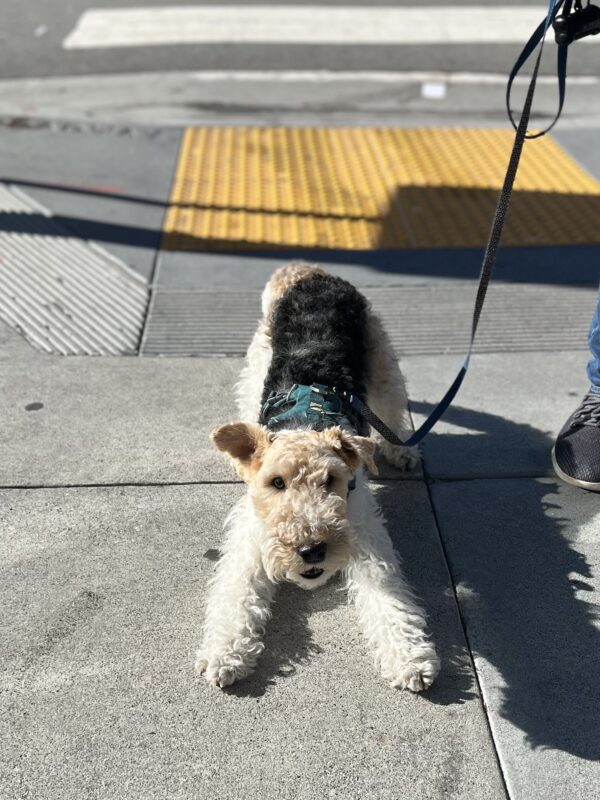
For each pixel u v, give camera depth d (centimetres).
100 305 147
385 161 200
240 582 89
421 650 83
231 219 174
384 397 114
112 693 82
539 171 197
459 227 173
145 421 121
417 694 82
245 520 91
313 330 106
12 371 130
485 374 133
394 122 222
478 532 103
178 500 107
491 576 97
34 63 253
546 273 158
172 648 87
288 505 81
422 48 270
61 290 150
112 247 164
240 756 76
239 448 87
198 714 80
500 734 78
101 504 106
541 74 248
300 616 92
